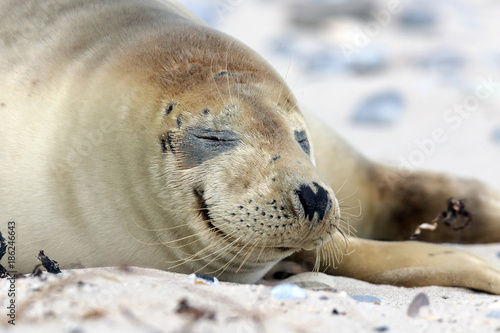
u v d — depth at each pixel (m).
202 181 15.08
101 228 15.52
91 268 14.38
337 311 12.12
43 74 16.52
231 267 16.27
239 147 15.11
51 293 11.81
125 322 10.67
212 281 14.34
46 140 15.80
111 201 15.36
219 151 15.12
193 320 10.89
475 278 18.23
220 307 11.64
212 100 15.34
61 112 15.90
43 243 15.74
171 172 15.16
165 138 15.21
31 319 10.78
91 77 16.02
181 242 15.67
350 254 19.69
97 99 15.67
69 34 17.16
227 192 14.90
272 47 61.31
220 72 15.87
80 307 11.21
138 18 17.47
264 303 12.24
